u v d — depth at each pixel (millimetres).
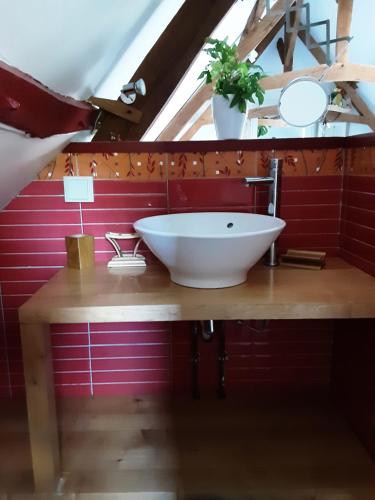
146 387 1782
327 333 1735
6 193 1450
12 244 1609
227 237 1071
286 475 1341
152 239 1164
